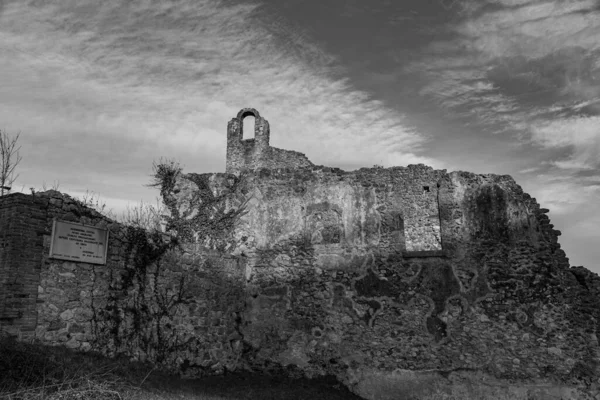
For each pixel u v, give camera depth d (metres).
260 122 23.75
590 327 11.55
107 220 10.19
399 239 13.15
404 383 12.05
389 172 13.82
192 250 12.23
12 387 6.42
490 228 12.73
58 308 8.99
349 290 13.12
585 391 11.16
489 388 11.59
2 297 8.16
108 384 7.27
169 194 15.15
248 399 10.05
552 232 12.53
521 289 12.12
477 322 12.10
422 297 12.58
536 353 11.63
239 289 13.59
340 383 12.38
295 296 13.45
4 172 16.14
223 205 14.69
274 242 14.09
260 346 13.28
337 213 13.84
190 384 10.27
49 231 9.03
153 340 10.79
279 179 14.56
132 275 10.55
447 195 13.17
